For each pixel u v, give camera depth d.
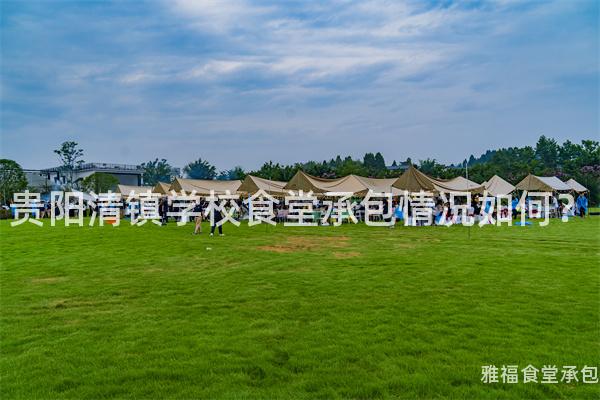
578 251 14.20
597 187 52.31
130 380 4.85
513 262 11.90
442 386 4.63
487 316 6.91
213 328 6.48
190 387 4.67
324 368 5.09
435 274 10.23
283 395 4.49
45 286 9.30
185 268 11.38
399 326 6.48
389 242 17.22
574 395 4.50
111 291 8.77
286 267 11.40
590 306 7.45
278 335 6.15
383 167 91.44
